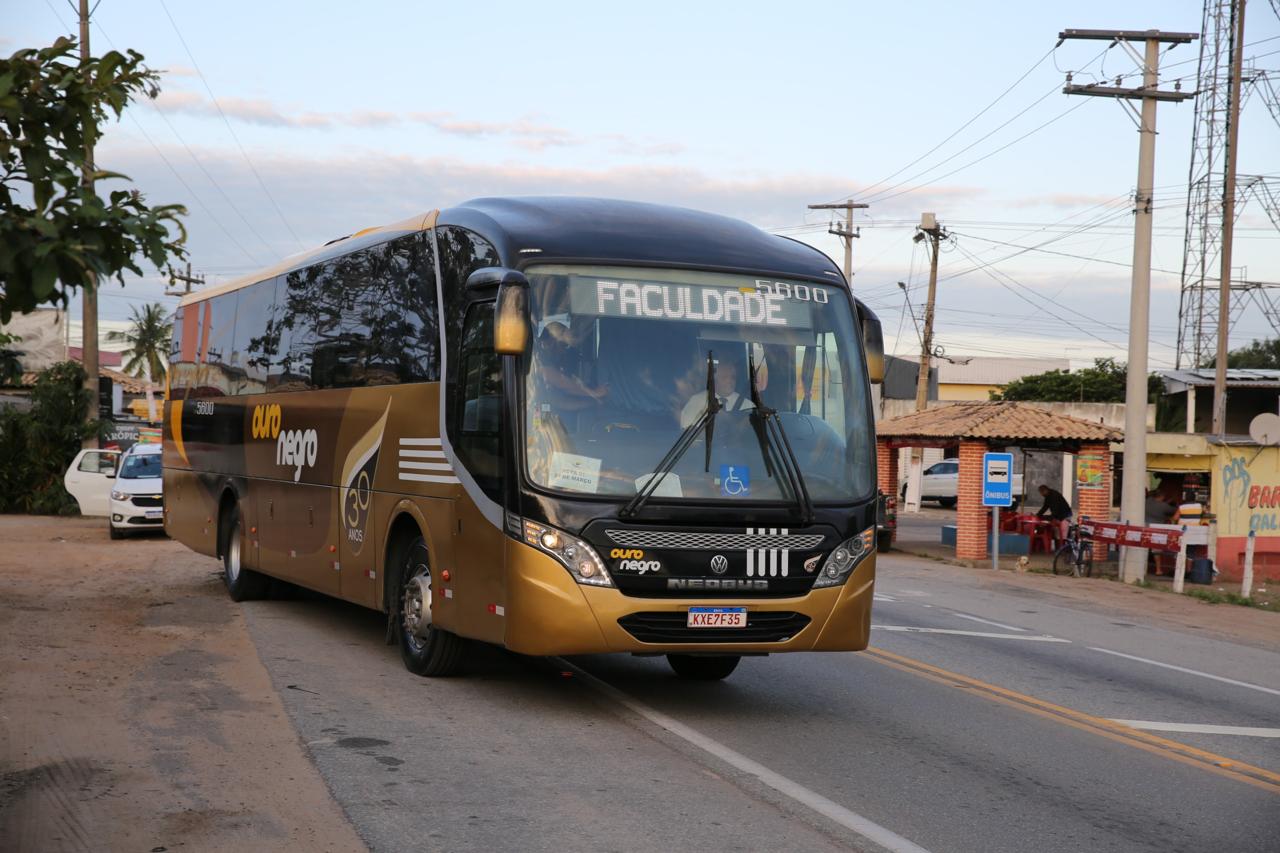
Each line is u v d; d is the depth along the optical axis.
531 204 9.64
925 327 48.72
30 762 7.12
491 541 8.81
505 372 8.67
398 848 5.83
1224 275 39.69
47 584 16.94
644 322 8.84
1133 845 6.49
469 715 8.91
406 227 11.20
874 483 9.20
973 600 20.25
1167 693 11.70
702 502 8.52
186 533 17.77
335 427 12.35
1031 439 28.59
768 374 8.98
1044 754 8.59
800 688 10.66
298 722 8.41
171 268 5.04
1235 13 42.16
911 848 6.19
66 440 34.47
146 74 5.33
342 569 12.05
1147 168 25.89
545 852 5.86
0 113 4.95
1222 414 39.38
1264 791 7.85
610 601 8.33
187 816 6.18
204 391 17.20
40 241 4.77
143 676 9.87
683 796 6.94
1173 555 27.44
